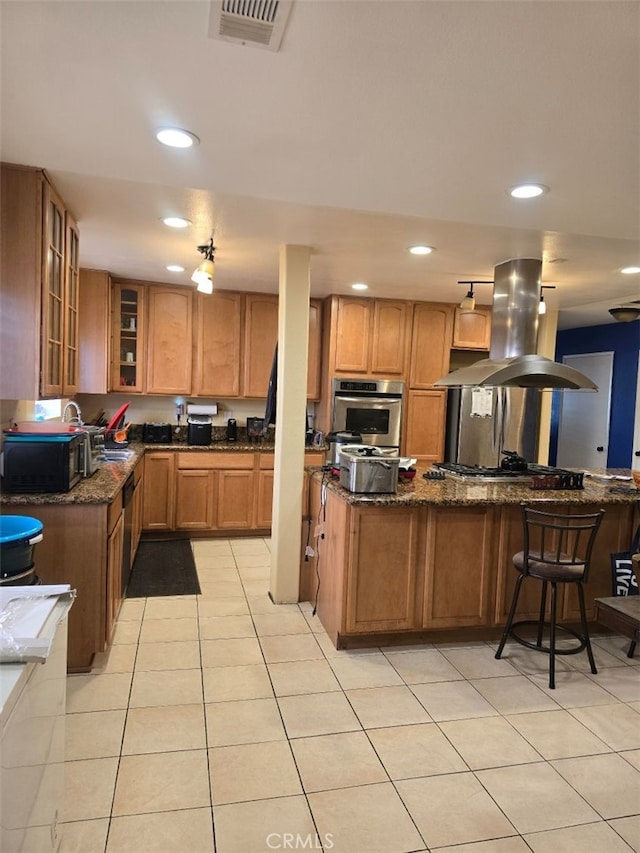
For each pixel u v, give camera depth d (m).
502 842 1.74
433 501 2.96
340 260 3.71
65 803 1.83
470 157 1.95
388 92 1.53
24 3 1.20
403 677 2.75
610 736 2.31
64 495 2.65
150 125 1.78
